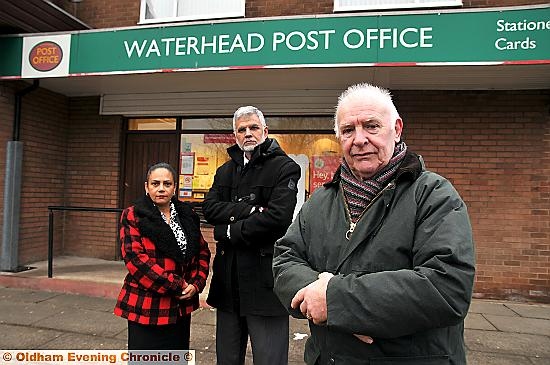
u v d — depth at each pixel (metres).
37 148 6.17
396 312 1.23
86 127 6.68
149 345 2.48
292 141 6.03
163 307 2.48
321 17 4.45
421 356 1.34
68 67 5.12
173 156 6.45
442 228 1.31
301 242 1.69
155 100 6.36
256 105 6.02
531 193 5.22
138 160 6.57
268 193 2.49
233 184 2.65
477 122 5.39
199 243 2.73
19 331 3.96
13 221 5.67
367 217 1.45
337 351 1.46
